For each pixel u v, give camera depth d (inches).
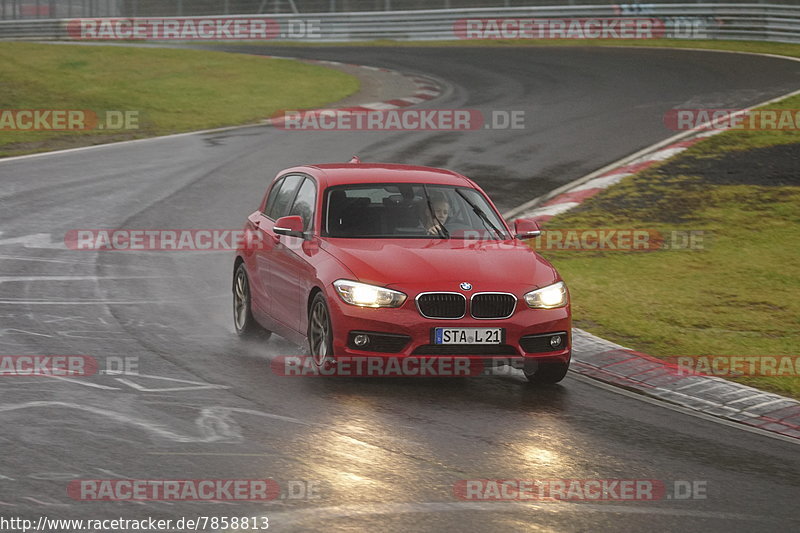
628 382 1196.5
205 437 900.0
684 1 5871.1
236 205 2397.9
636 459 896.9
